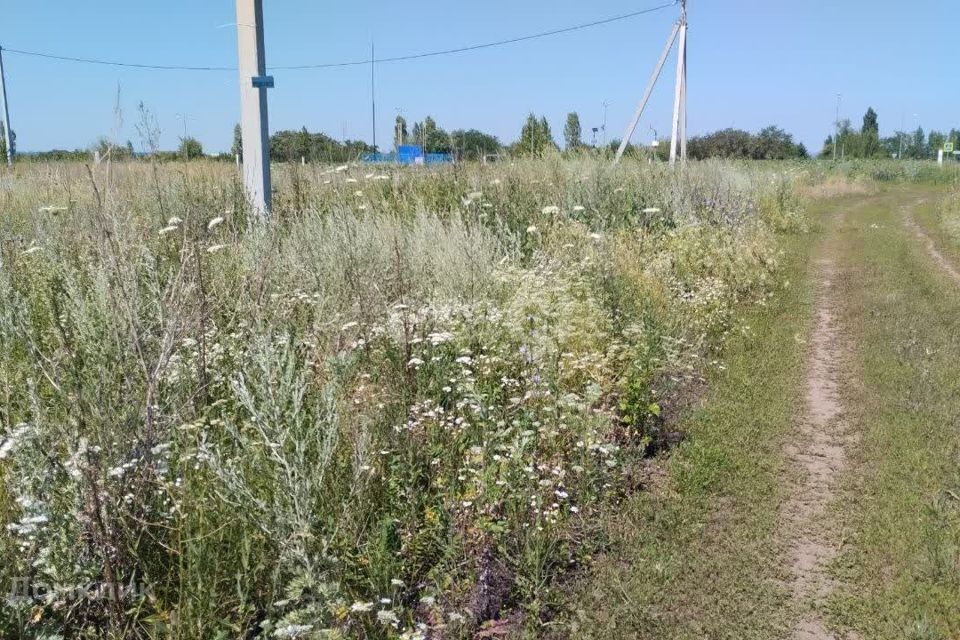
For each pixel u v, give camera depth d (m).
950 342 8.96
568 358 6.00
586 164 13.80
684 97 23.09
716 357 8.45
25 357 4.94
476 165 12.54
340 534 3.67
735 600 4.11
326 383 4.49
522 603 3.95
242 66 9.30
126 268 4.51
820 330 10.05
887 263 15.02
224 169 10.33
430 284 7.50
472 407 4.96
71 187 9.16
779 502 5.17
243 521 3.44
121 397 3.76
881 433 6.31
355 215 9.99
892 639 3.82
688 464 5.61
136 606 3.23
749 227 15.80
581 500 4.82
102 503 3.20
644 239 11.98
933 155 78.56
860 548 4.61
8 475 3.43
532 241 10.20
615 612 3.94
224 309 6.03
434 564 4.09
